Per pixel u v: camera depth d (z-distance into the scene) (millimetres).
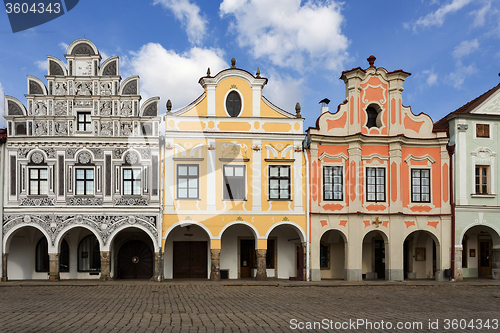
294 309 16797
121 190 27156
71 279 28984
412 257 31797
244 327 12828
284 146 28688
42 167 27016
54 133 27391
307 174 28734
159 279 26859
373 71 30031
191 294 21703
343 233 28766
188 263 29953
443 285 27203
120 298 19984
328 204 28859
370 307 17578
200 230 30109
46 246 29547
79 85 27922
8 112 27328
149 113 27844
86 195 26984
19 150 27016
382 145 29656
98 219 26922
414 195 29734
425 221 29547
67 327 12500
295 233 30562
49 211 26734
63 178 26984
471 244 32875
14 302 18422
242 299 19953
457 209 29750
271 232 30891
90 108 27797
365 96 29953
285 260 30734
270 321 13867
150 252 30203
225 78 28578
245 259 30688
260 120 28547
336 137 29094
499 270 30062
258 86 28781
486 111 30734
